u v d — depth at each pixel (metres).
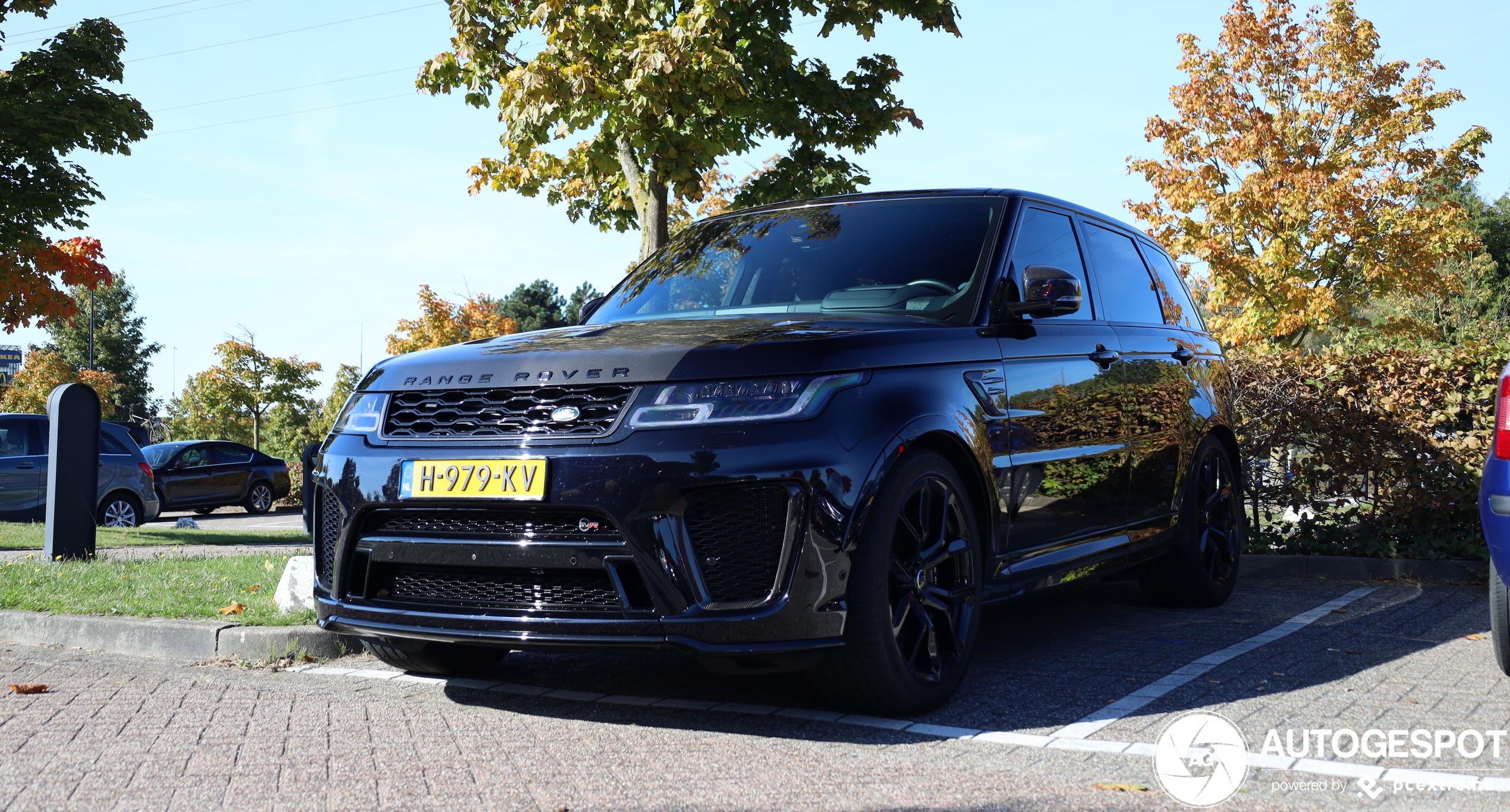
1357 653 4.46
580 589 3.26
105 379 45.16
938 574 3.65
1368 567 6.80
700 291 4.48
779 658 3.14
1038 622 5.26
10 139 15.59
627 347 3.37
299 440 34.38
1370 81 20.44
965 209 4.46
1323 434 7.13
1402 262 20.28
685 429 3.17
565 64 8.80
